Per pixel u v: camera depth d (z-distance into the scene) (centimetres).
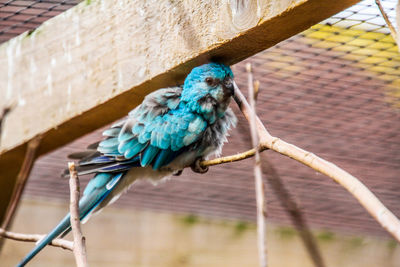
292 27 434
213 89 507
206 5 471
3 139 600
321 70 605
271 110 677
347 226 880
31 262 882
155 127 525
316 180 771
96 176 532
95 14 559
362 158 756
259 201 223
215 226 938
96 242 899
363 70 604
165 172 557
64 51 578
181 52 486
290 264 912
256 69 608
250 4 438
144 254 903
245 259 923
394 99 646
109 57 539
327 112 679
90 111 550
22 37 615
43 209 871
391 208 818
